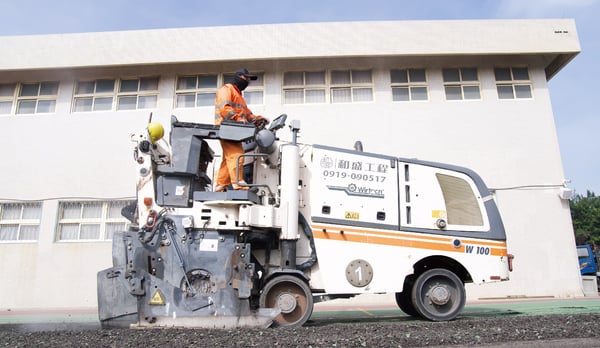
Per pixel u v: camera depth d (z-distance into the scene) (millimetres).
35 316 8258
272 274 5188
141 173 5328
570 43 12016
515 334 3926
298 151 5582
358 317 6859
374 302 10758
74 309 10477
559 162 11750
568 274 11055
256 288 5195
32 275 11250
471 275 5711
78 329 5082
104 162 12031
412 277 6000
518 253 11188
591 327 4191
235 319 4832
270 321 4844
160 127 5379
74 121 12336
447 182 6008
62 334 4254
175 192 5281
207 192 5234
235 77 6027
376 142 11961
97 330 4551
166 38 12258
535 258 11148
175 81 12641
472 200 6000
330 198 5605
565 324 4398
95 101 12688
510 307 7988
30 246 11422
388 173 5859
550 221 11367
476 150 11883
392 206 5730
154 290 4859
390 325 4766
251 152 5559
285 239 5285
